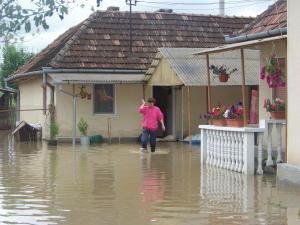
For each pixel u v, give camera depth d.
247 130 13.62
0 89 35.47
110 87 25.58
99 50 25.77
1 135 30.62
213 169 14.95
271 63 13.67
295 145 12.02
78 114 25.16
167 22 28.11
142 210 9.70
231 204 10.18
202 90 25.81
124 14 27.75
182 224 8.66
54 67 24.69
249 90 24.23
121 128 25.64
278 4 16.44
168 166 15.74
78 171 14.70
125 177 13.58
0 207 9.97
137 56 25.84
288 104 12.24
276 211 9.56
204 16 29.05
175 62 22.47
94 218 9.09
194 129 25.77
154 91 26.20
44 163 16.56
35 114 29.31
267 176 13.52
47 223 8.74
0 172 14.50
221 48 14.15
